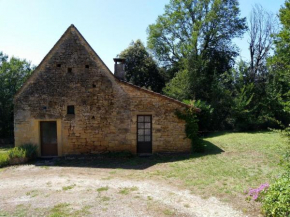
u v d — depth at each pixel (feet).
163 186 23.66
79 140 39.32
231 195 20.44
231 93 71.61
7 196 21.86
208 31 83.61
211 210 17.87
